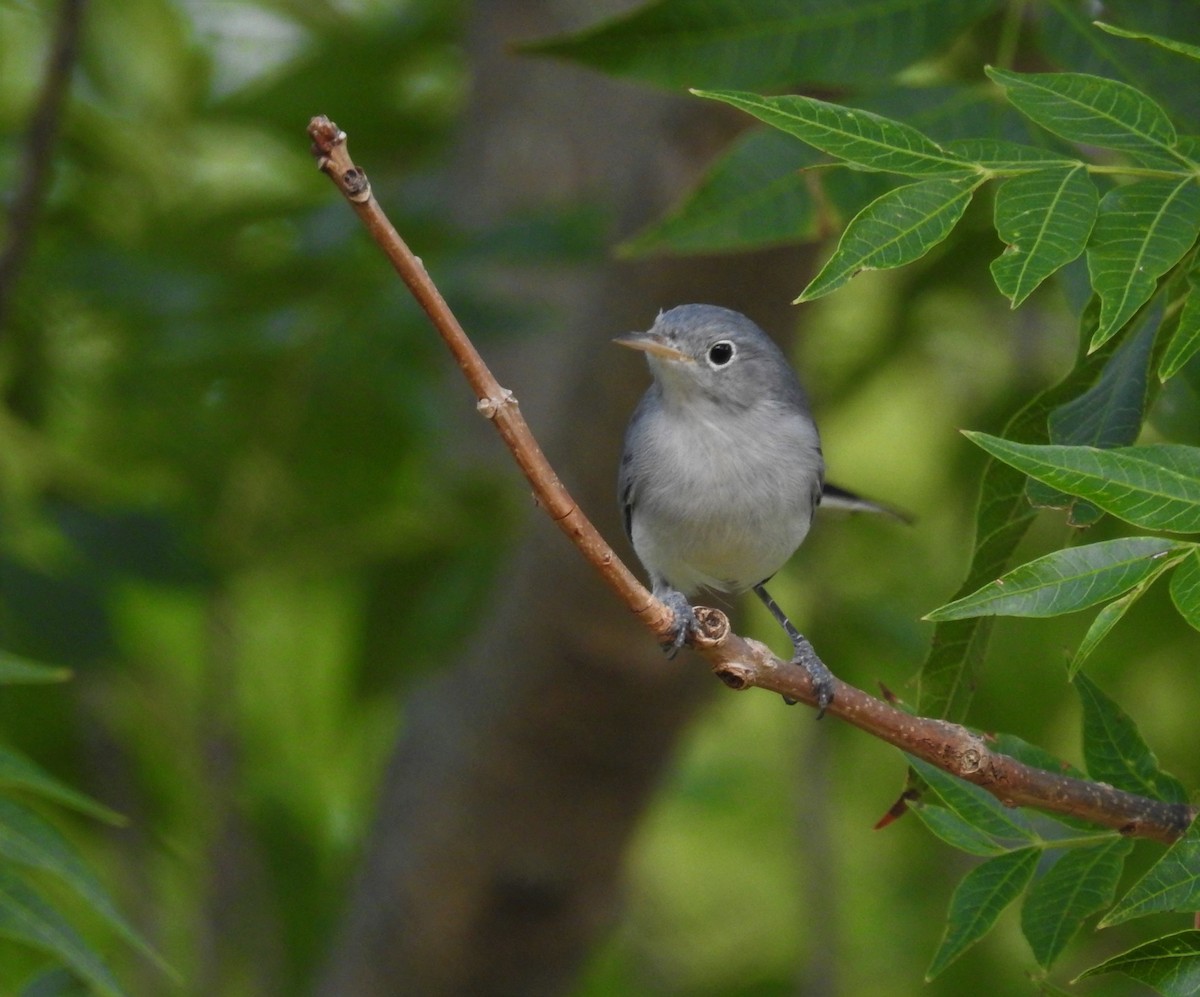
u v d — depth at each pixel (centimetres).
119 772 1203
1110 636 1183
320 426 1109
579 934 1188
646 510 921
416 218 1091
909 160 497
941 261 1048
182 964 1253
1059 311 1188
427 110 1324
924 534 1379
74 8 939
